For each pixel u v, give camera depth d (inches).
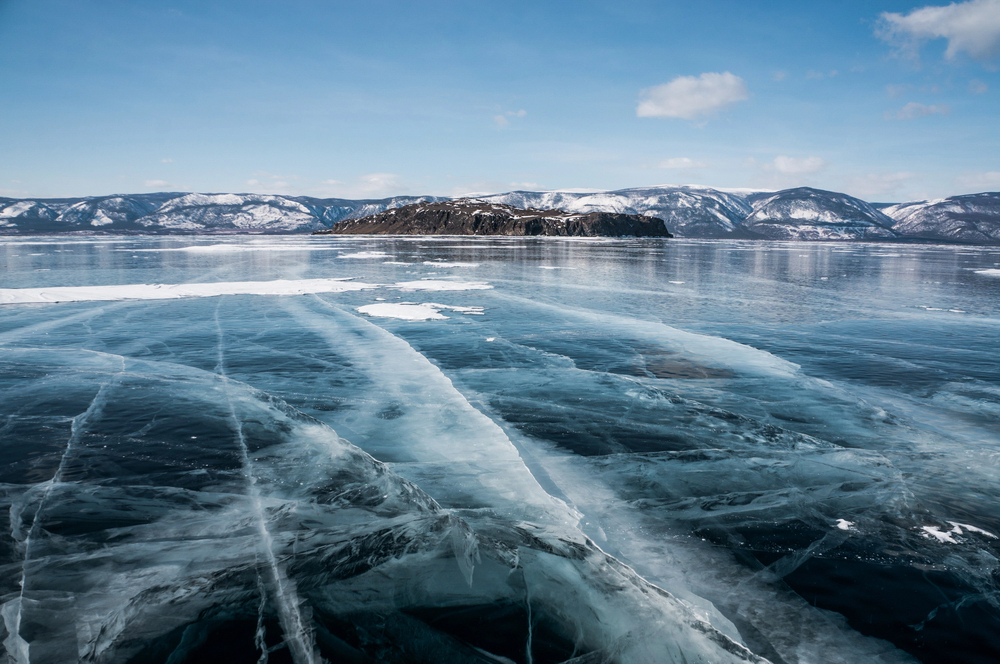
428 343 414.9
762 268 1273.4
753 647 109.3
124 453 204.1
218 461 197.5
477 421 241.9
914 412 262.8
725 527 156.6
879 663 105.4
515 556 139.5
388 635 110.0
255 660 102.7
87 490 174.6
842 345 419.2
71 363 345.1
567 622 114.3
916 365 356.5
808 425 243.4
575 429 235.1
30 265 1187.9
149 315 531.5
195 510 162.4
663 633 111.4
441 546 143.7
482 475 188.2
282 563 135.5
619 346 407.5
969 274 1128.8
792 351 397.7
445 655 104.6
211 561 136.6
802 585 129.6
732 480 186.9
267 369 333.1
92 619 115.3
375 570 132.5
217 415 248.2
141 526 153.0
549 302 647.1
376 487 177.6
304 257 1583.4
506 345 409.4
